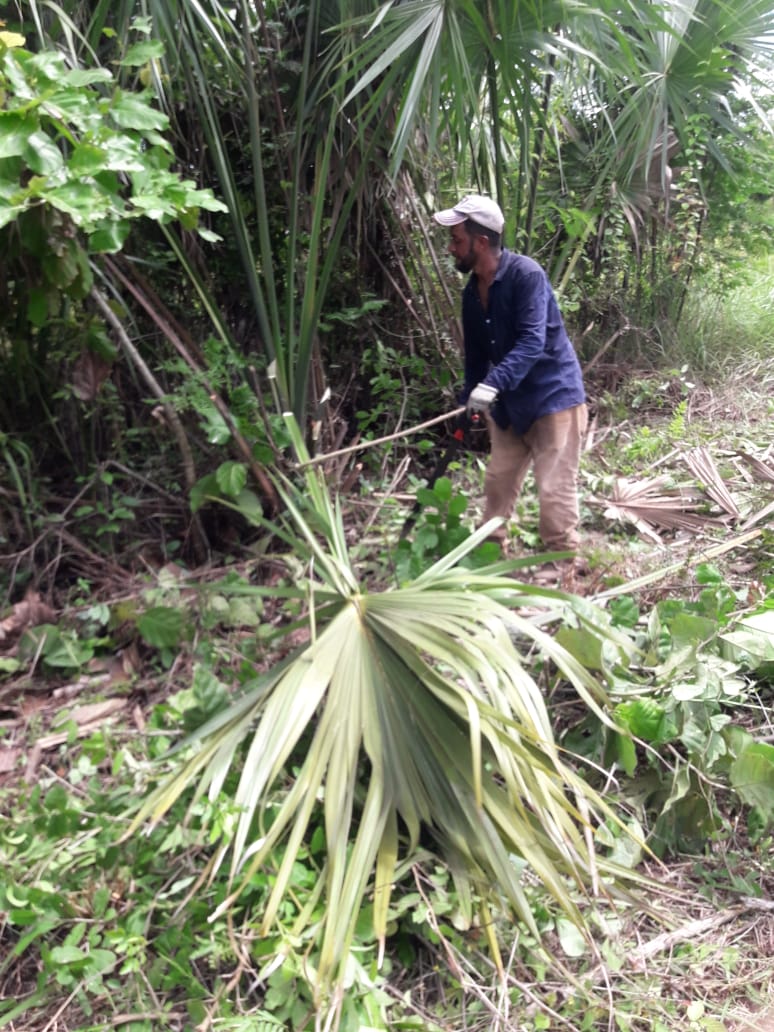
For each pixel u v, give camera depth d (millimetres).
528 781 2002
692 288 6844
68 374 3527
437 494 3193
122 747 2633
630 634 2811
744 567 3543
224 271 4285
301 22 4223
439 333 5062
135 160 2428
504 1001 1850
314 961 1872
